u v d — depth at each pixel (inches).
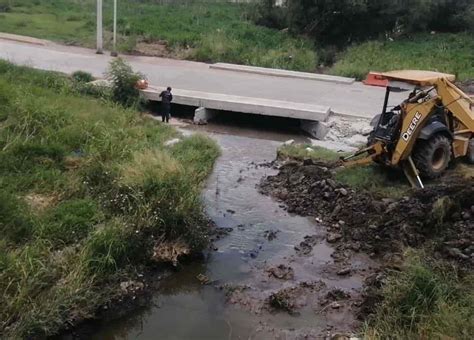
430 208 358.0
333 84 818.2
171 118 645.9
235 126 632.4
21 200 328.8
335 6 1086.4
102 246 293.1
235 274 315.3
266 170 477.7
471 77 839.1
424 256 309.6
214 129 613.3
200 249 332.2
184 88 708.0
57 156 408.2
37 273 259.0
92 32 1053.8
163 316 276.7
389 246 338.3
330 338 259.1
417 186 399.2
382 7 1087.6
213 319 275.3
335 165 457.1
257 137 590.9
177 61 911.7
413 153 408.2
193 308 283.9
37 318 244.7
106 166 384.8
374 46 1019.3
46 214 319.3
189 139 520.4
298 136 600.1
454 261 305.9
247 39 1060.5
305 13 1109.1
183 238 330.0
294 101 679.1
